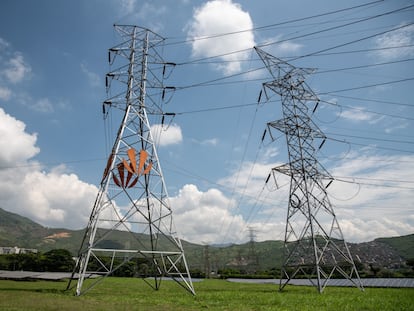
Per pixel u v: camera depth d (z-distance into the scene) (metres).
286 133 46.38
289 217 44.06
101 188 37.00
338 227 42.94
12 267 104.31
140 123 40.72
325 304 28.38
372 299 30.84
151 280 76.31
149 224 37.81
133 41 43.34
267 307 26.25
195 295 35.03
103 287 47.66
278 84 47.72
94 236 34.38
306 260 42.84
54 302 25.83
